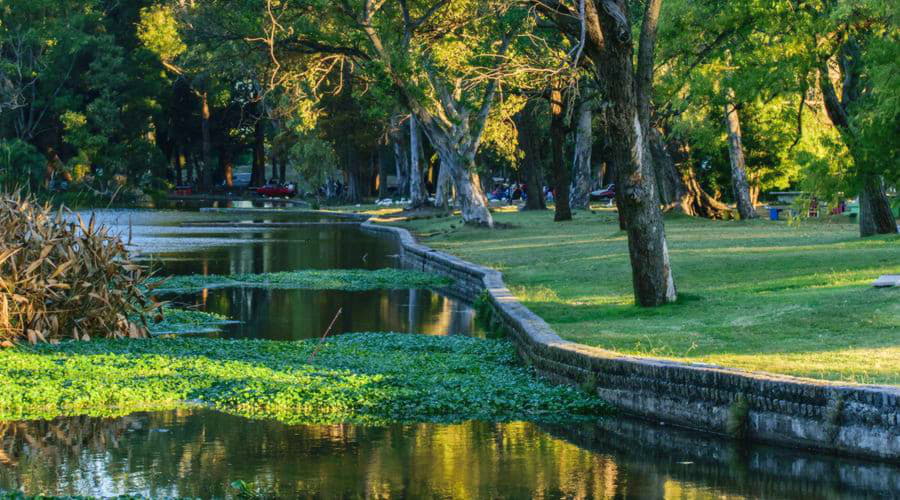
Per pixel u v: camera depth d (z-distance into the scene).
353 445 13.48
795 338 16.84
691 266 29.06
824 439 12.41
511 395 16.00
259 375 17.95
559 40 47.03
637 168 22.52
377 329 25.39
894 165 25.50
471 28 50.62
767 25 28.27
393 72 52.00
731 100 31.34
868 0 24.50
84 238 22.41
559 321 21.47
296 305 30.38
